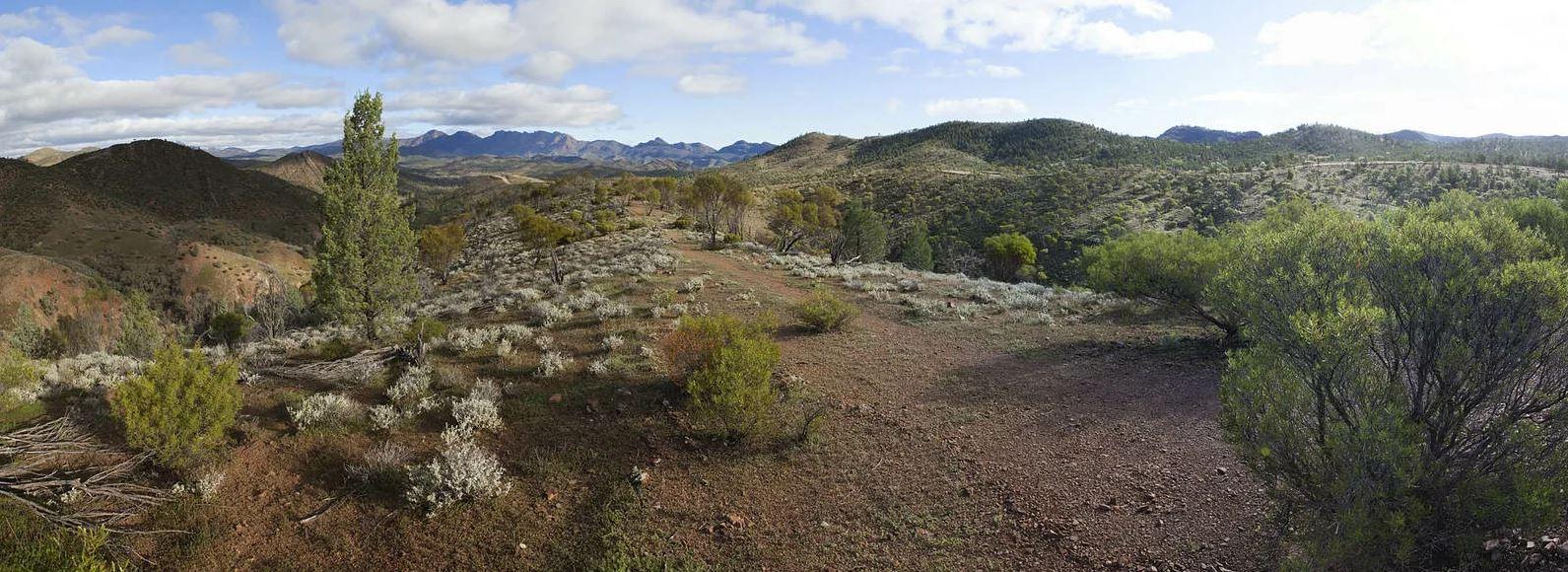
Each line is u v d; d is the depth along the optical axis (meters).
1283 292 7.65
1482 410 6.36
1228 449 9.98
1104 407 12.31
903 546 8.02
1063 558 7.62
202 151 193.38
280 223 174.00
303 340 18.53
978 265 65.81
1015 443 10.88
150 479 8.73
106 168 168.00
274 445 9.99
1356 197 86.38
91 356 16.75
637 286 24.36
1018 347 17.09
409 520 8.31
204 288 96.44
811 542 8.10
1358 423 6.37
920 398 13.16
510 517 8.46
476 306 23.08
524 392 12.58
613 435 10.80
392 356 14.40
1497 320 6.19
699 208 59.31
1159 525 8.09
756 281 27.89
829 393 13.33
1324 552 5.95
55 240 107.44
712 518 8.57
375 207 16.39
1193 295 16.14
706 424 10.89
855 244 54.59
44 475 8.27
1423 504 6.07
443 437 10.39
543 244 37.69
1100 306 22.41
